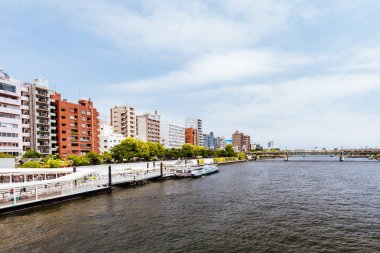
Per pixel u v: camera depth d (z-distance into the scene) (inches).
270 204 2127.2
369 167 6205.7
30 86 4360.2
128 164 4448.8
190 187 3080.7
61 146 4756.4
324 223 1611.7
